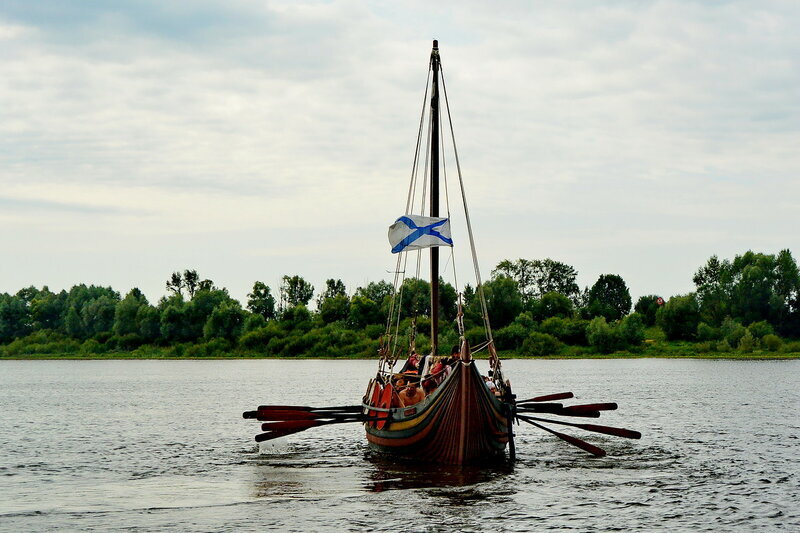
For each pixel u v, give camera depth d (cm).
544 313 15725
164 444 3684
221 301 16325
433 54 3356
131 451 3481
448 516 2255
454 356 2961
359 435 3909
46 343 17525
